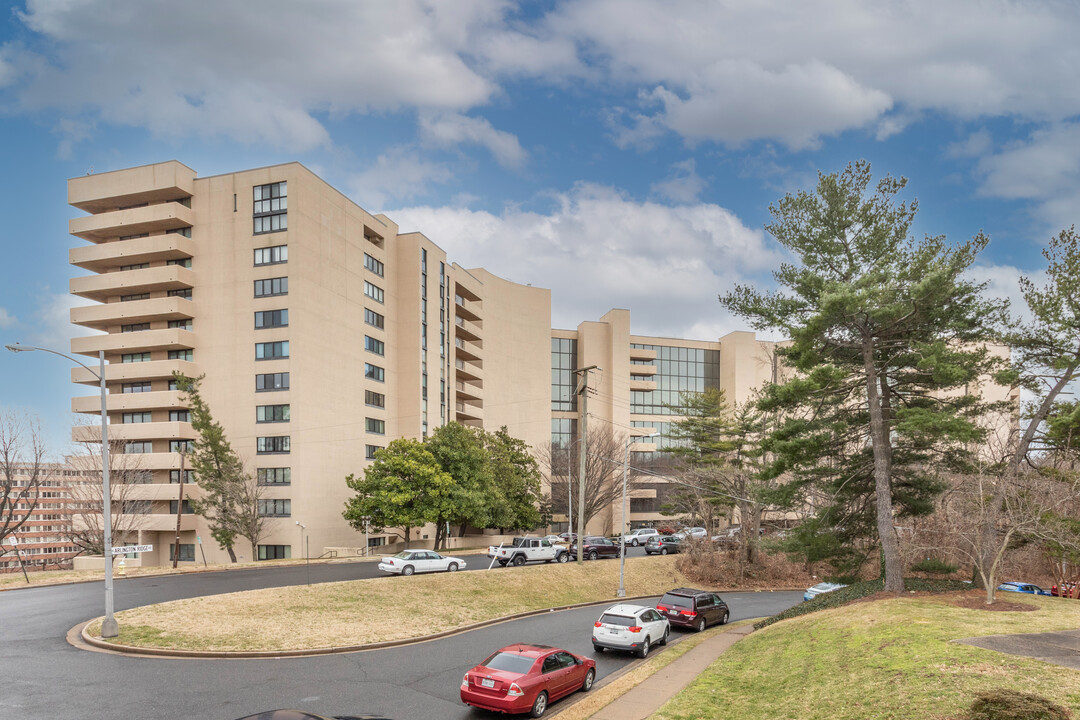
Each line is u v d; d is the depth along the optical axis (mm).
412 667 20109
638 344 104312
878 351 27516
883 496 25531
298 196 55969
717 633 28047
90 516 53688
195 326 57625
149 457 54781
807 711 13773
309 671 19000
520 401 92188
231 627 23094
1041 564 38250
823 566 50188
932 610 20703
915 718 11727
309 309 56188
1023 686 12484
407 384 69062
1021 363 26906
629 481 81938
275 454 54312
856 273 26750
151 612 24219
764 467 32062
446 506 51094
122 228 59469
